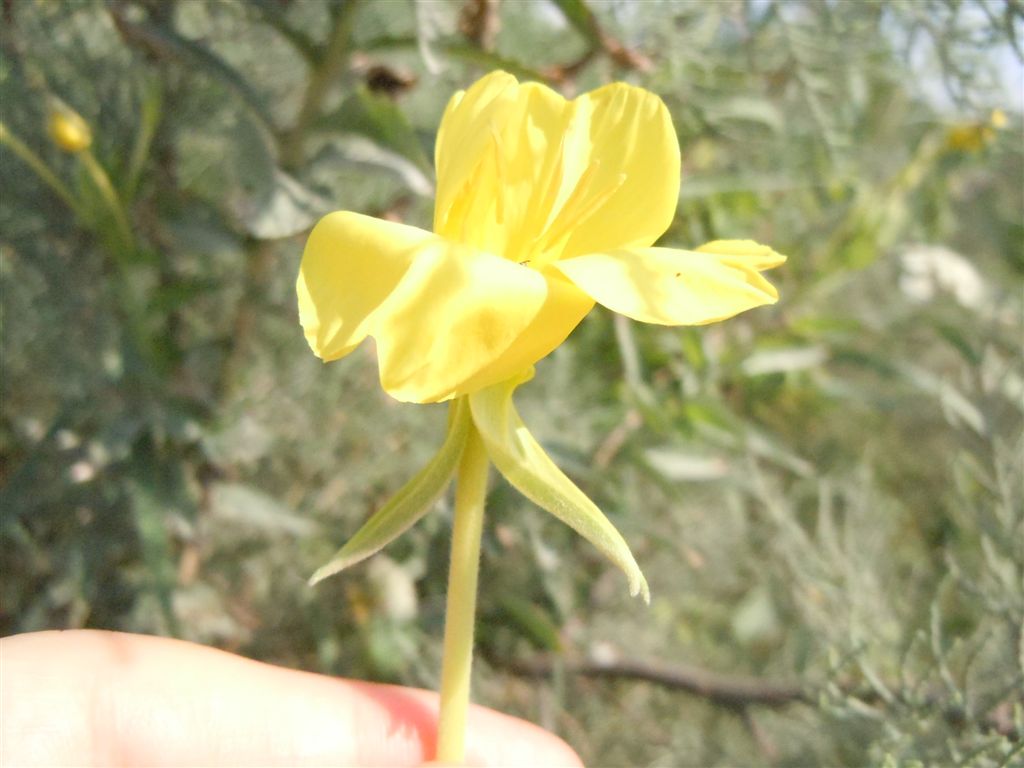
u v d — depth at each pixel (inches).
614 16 6.5
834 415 10.1
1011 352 9.1
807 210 8.9
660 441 7.6
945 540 8.6
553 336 3.1
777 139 7.5
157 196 6.1
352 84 5.9
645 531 7.3
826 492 6.5
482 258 2.8
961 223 11.2
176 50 5.4
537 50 7.3
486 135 3.2
